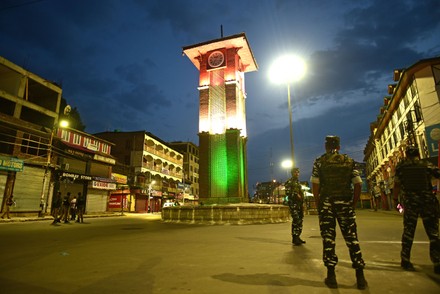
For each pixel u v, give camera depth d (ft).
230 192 58.23
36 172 75.41
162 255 16.99
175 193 172.76
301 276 11.85
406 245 13.08
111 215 88.69
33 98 89.30
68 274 12.62
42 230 36.81
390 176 121.08
